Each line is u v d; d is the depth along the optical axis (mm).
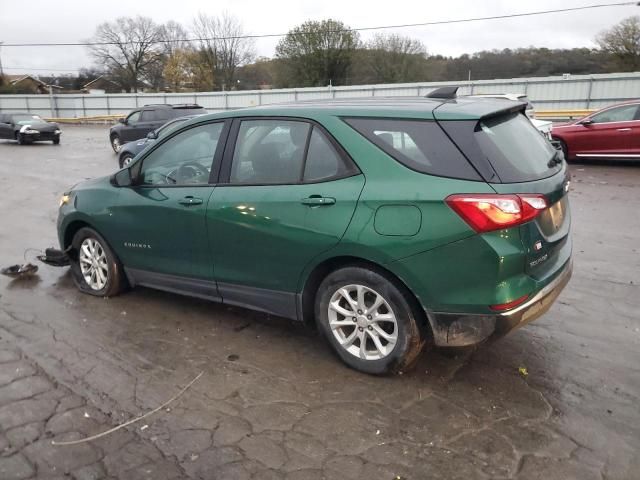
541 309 3219
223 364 3746
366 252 3260
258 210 3668
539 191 3098
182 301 4859
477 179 3010
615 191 9906
